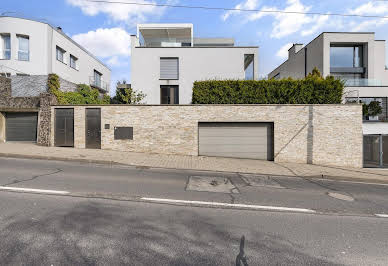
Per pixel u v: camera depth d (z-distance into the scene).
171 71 15.74
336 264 2.53
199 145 10.93
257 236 3.12
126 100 14.43
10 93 12.14
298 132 10.38
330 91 10.55
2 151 9.12
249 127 10.83
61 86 12.77
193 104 10.70
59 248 2.59
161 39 17.59
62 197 4.32
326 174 7.90
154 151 10.75
